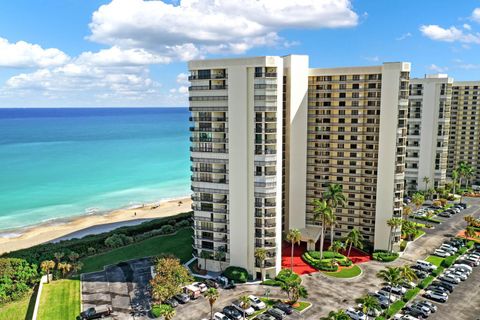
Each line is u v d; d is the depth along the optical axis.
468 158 176.12
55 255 87.81
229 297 76.88
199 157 85.81
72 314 71.38
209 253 87.75
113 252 101.81
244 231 83.75
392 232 97.38
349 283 82.44
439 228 118.25
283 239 105.44
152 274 86.69
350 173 104.75
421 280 82.62
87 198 173.25
